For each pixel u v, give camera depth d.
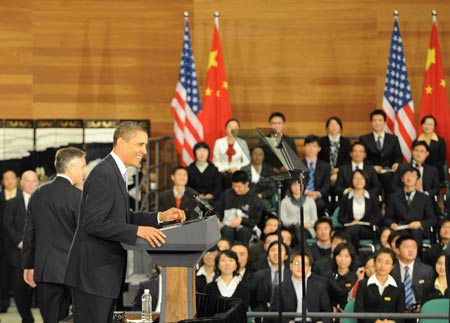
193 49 28.33
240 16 28.30
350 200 23.41
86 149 26.39
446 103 26.50
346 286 18.39
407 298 19.05
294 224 22.64
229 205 23.02
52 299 16.61
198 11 28.38
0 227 24.62
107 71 28.31
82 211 11.10
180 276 10.76
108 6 28.33
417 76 28.03
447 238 21.80
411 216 23.41
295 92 28.28
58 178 16.66
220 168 24.67
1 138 26.23
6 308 24.91
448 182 24.61
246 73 28.33
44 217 16.52
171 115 28.33
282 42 28.30
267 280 18.00
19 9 28.27
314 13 28.25
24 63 28.30
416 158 24.61
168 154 28.16
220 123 26.75
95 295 10.90
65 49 28.31
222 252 17.55
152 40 28.36
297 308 17.27
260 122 28.28
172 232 10.61
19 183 26.28
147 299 12.97
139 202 25.52
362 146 24.45
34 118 28.27
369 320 16.61
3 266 24.67
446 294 18.05
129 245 10.66
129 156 11.16
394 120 26.45
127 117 28.33
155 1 28.36
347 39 28.23
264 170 23.86
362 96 28.22
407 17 28.12
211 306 11.82
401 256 19.27
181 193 23.45
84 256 10.96
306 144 24.66
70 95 28.27
